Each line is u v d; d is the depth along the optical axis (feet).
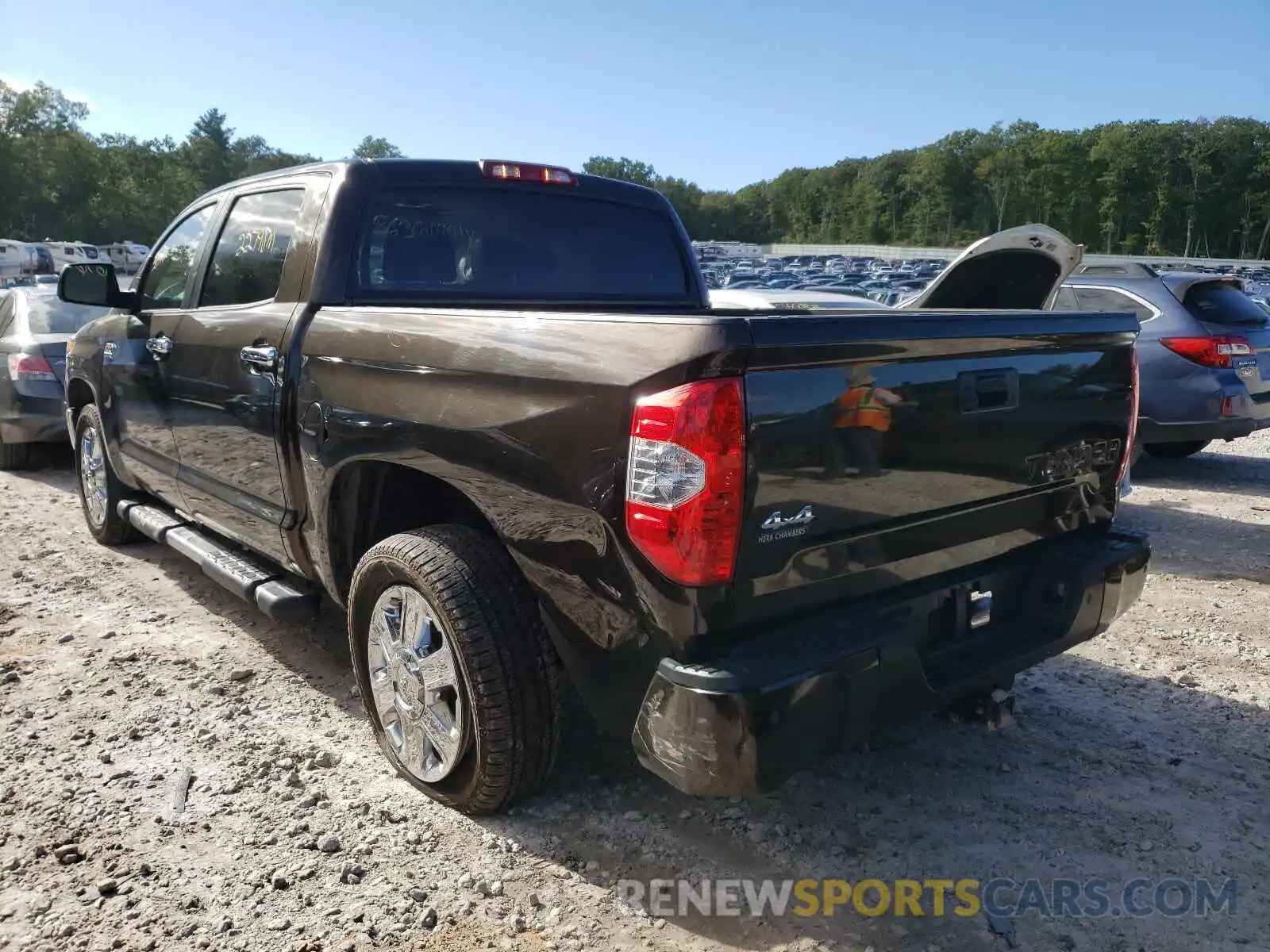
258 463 12.28
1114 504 10.97
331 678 13.37
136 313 15.98
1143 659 14.44
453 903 8.69
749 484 7.39
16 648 14.15
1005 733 11.96
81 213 359.87
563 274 14.06
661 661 7.74
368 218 12.07
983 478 9.13
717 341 7.19
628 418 7.61
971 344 8.70
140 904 8.58
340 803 10.21
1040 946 8.25
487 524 10.71
